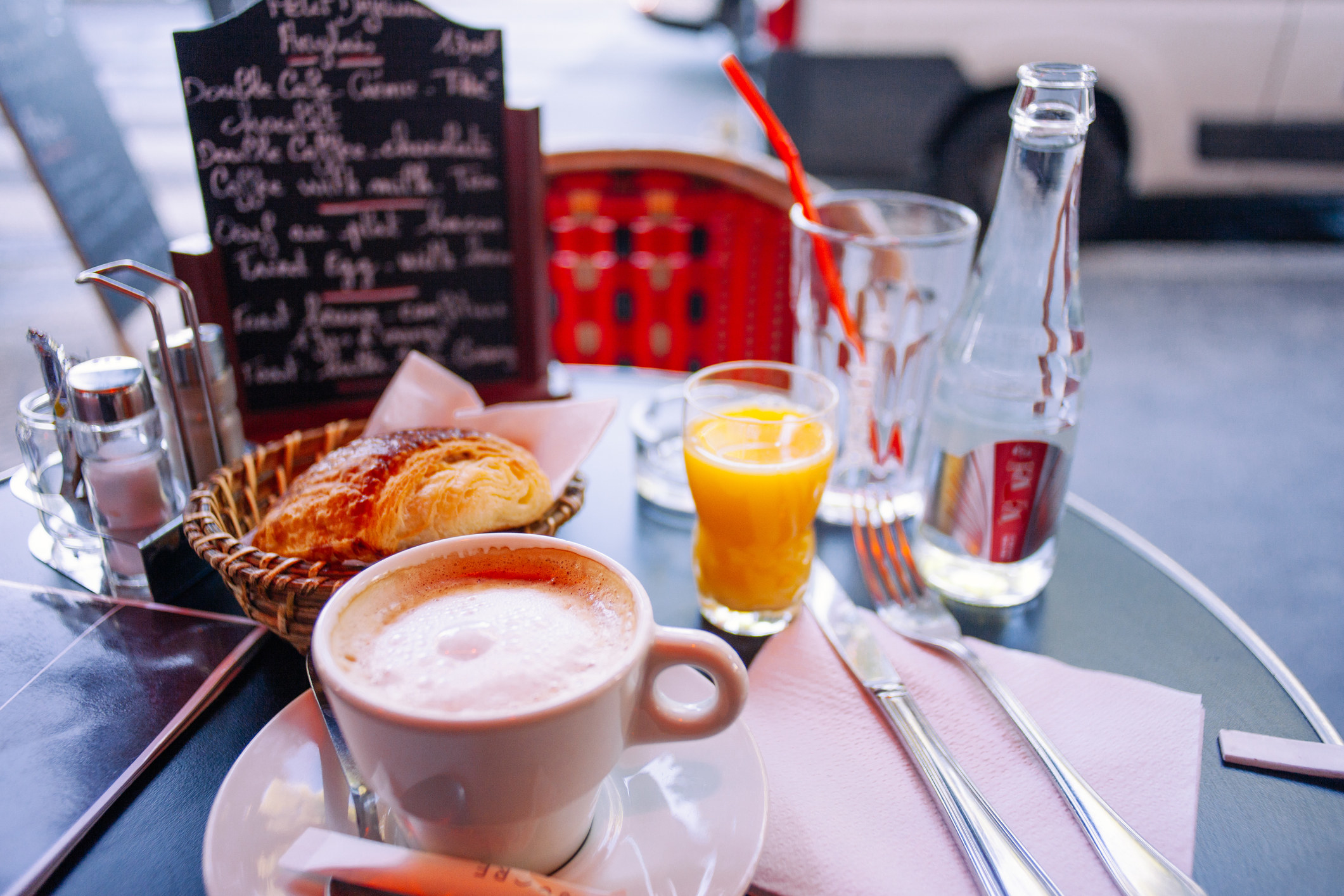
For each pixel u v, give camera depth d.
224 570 0.54
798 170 0.78
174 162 3.61
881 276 0.83
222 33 0.80
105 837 0.47
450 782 0.39
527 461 0.65
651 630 0.43
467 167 0.91
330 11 0.82
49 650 0.60
